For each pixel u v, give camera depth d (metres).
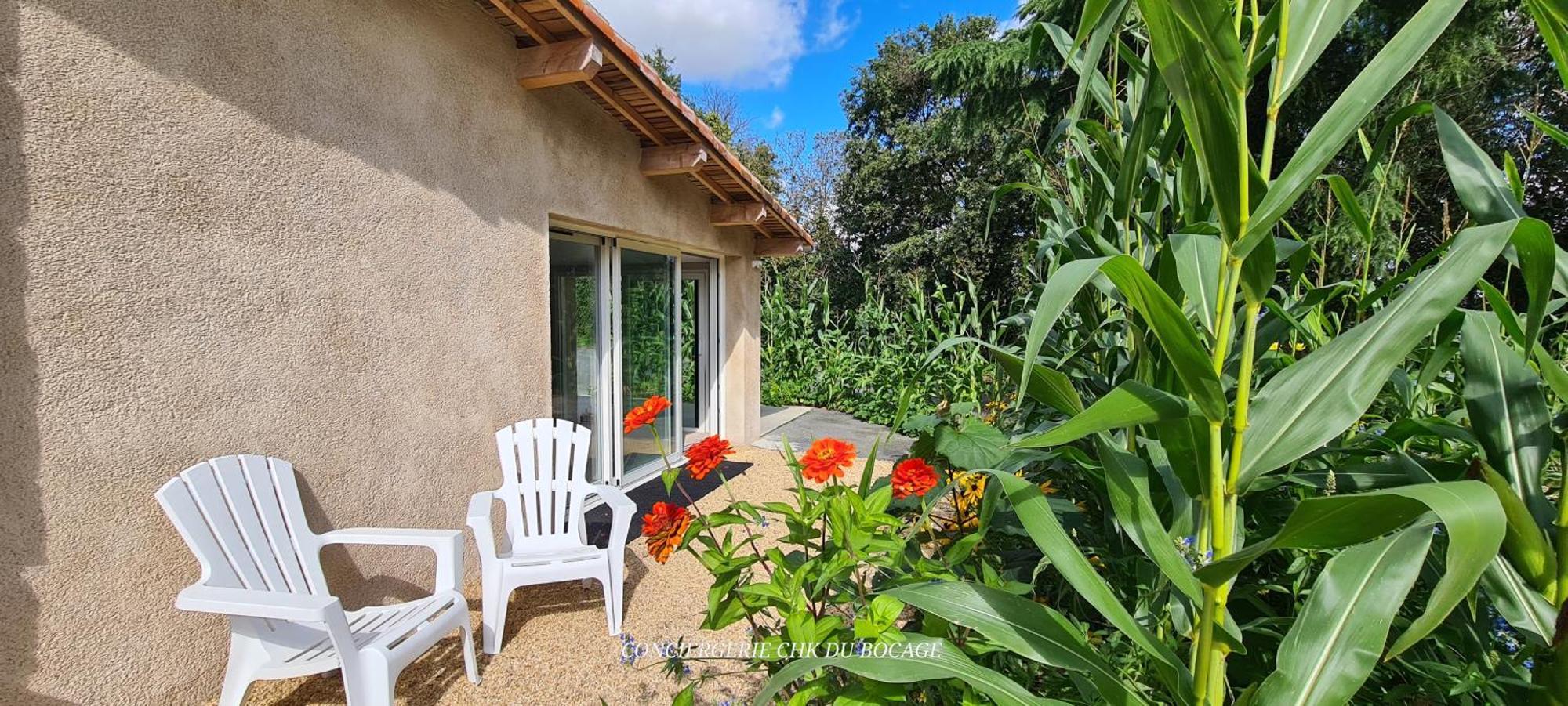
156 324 1.82
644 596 2.88
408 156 2.57
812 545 1.44
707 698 2.04
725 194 4.79
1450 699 1.17
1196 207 1.19
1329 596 0.79
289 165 2.15
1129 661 1.21
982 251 11.19
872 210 13.59
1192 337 0.74
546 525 2.86
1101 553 1.54
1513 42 5.13
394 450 2.54
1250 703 0.80
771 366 9.48
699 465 1.46
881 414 7.72
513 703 2.07
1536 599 0.91
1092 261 0.71
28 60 1.58
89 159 1.68
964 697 1.01
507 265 3.08
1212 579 0.77
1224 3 0.72
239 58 2.01
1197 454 0.88
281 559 2.01
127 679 1.77
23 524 1.58
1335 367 0.77
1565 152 3.19
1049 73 7.73
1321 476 1.32
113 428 1.73
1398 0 5.45
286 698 2.07
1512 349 1.06
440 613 2.09
